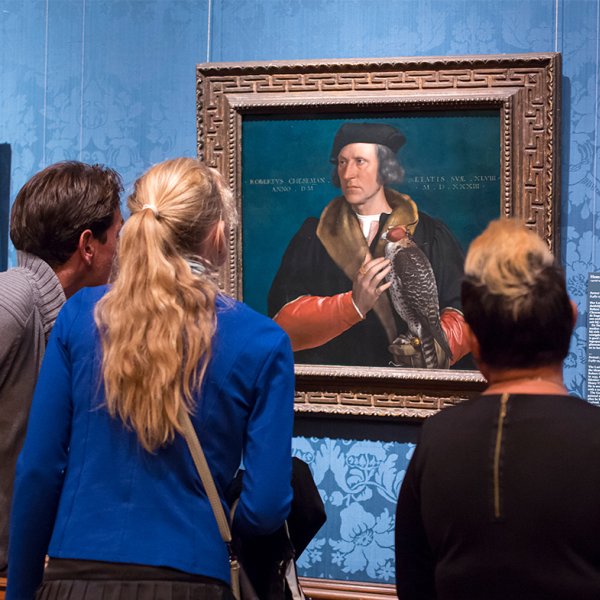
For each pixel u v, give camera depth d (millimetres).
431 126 3154
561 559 1373
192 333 1693
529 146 3059
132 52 3469
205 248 1830
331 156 3238
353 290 3234
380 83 3172
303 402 3312
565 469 1395
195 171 1828
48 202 2432
